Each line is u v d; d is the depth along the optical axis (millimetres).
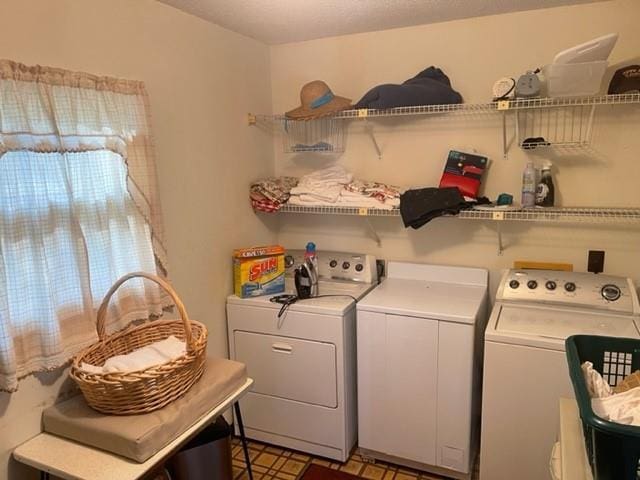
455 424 2209
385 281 2756
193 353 1675
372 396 2365
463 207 2338
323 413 2441
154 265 2020
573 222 2422
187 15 2270
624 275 2369
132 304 1960
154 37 2086
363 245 2928
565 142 2318
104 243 1816
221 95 2535
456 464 2244
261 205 2744
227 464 2066
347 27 2580
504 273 2439
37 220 1566
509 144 2492
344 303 2398
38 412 1651
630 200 2314
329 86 2844
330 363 2371
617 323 2037
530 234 2518
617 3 2199
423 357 2221
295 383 2480
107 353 1806
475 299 2367
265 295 2590
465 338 2123
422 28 2574
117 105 1837
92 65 1809
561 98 2146
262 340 2523
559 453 1329
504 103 2254
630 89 2102
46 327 1604
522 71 2412
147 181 1973
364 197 2590
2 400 1559
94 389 1546
